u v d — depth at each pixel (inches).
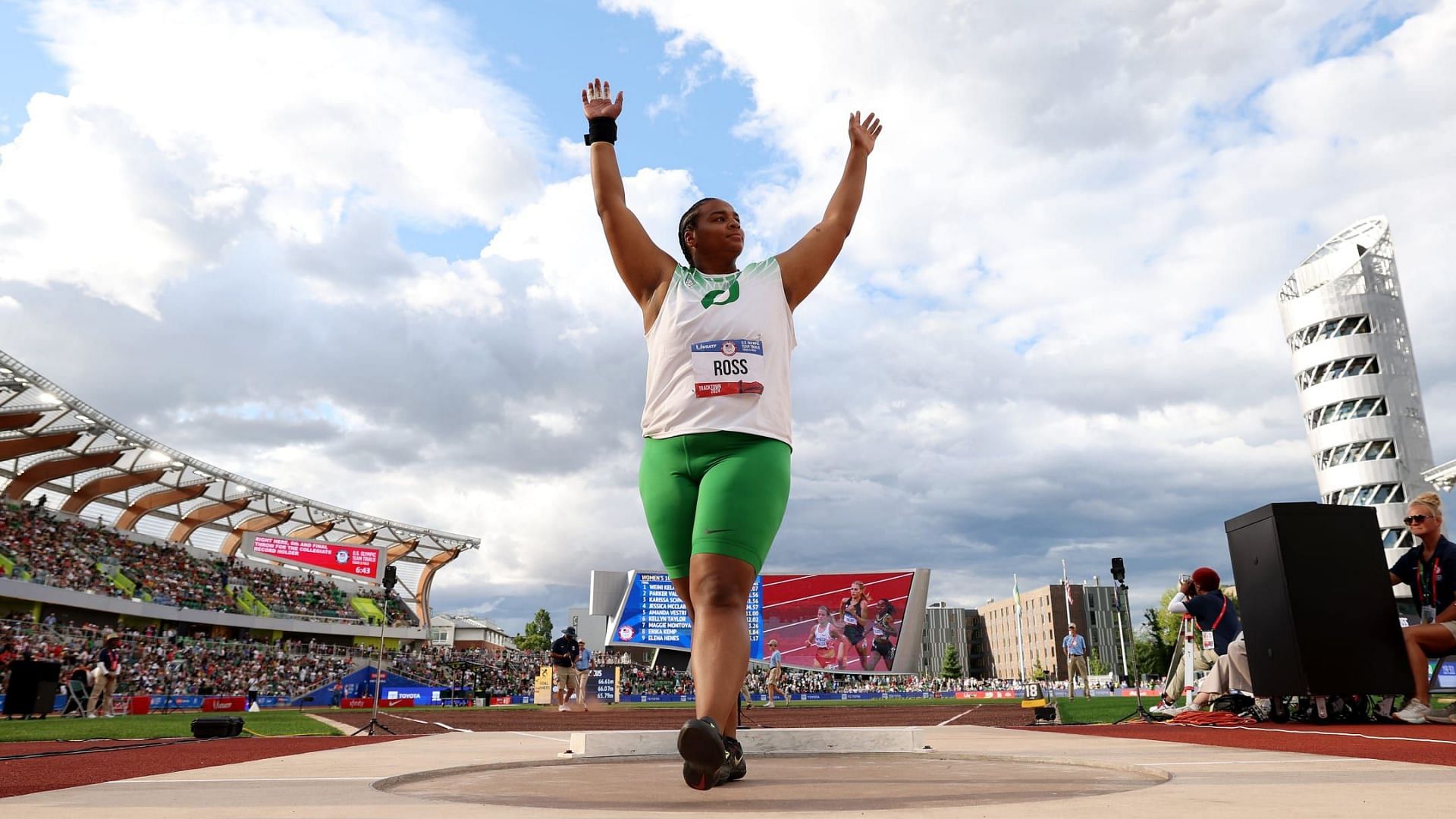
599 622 1695.4
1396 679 236.8
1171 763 118.0
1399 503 2298.2
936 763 149.1
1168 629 2448.3
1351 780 87.4
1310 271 2657.5
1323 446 2466.8
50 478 1628.9
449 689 1373.0
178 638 1653.5
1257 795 74.4
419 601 2480.3
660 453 108.3
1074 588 4072.3
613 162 120.0
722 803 79.4
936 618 5152.6
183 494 1892.2
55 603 1424.7
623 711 882.8
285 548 1980.8
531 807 75.1
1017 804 71.4
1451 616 239.9
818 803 78.0
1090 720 409.7
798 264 118.6
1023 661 4375.0
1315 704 243.8
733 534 97.7
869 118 137.6
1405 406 2368.4
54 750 227.3
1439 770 99.0
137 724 530.0
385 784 105.6
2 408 1290.6
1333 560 243.9
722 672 90.4
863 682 1913.1
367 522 2183.8
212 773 125.9
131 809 74.5
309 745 245.0
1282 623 244.2
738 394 105.0
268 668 1690.5
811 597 1544.0
